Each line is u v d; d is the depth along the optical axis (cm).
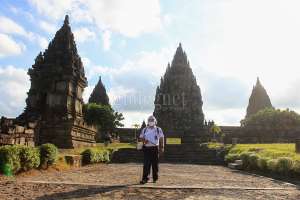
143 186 1062
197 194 925
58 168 1798
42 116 3697
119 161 3656
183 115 8738
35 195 859
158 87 9125
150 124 1248
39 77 3941
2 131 2244
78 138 3528
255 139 7288
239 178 1622
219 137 6762
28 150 1433
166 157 3900
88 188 999
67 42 4150
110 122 6775
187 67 9194
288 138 7294
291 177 1658
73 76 3984
